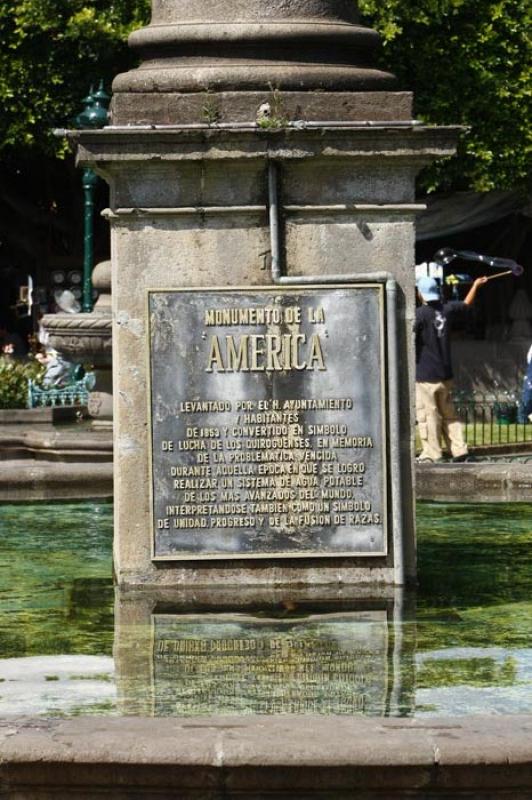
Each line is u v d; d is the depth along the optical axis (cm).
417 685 595
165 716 541
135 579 780
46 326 1689
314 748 473
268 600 765
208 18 775
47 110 2528
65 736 484
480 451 1694
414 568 787
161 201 766
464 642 673
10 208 2984
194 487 777
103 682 602
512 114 2411
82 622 720
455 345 2470
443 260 1634
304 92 762
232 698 575
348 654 650
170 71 768
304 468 777
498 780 472
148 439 775
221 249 769
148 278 770
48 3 2417
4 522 1070
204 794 473
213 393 774
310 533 780
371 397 776
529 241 2834
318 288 771
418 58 2380
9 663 637
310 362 773
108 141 754
